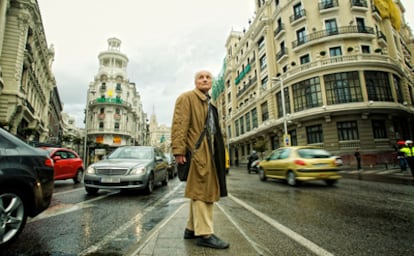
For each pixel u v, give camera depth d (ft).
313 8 77.97
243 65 123.65
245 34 119.85
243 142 119.03
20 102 54.60
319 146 67.26
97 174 19.19
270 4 97.35
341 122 65.41
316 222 11.05
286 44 84.02
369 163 59.31
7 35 54.29
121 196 19.27
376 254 7.29
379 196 18.70
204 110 7.59
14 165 8.27
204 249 6.47
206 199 6.83
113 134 157.58
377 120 64.95
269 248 7.61
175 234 7.89
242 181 33.88
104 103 156.04
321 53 72.18
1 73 50.90
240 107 121.08
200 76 8.00
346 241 8.45
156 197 18.80
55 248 7.68
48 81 104.53
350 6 74.90
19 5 55.98
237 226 9.12
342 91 64.95
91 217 12.06
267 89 88.63
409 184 25.99
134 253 6.17
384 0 85.76
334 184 27.89
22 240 8.47
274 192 21.76
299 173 25.98
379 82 65.31
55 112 143.23
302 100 70.95
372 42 73.31
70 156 30.37
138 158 23.03
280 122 76.79
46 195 9.48
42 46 77.77
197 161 6.99
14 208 8.11
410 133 75.72
